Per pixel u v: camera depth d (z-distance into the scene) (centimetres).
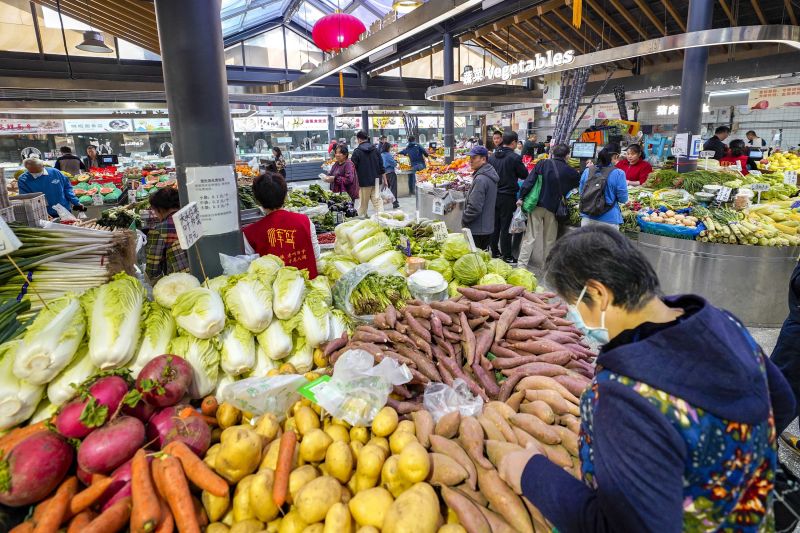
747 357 83
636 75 1420
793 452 266
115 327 150
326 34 538
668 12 1070
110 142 1628
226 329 174
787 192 597
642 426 77
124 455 121
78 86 859
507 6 1050
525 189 549
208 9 227
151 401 138
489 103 1605
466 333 182
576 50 1366
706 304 89
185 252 327
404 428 137
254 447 124
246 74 1404
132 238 231
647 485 74
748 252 412
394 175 1133
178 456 122
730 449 79
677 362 80
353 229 288
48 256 193
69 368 146
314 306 189
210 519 121
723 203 488
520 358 178
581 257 90
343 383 145
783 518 145
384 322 187
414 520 105
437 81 1731
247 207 496
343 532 111
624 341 91
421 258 289
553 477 98
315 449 130
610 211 478
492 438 139
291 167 1814
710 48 1270
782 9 1010
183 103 230
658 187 623
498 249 657
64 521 115
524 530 112
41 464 113
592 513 85
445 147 1288
